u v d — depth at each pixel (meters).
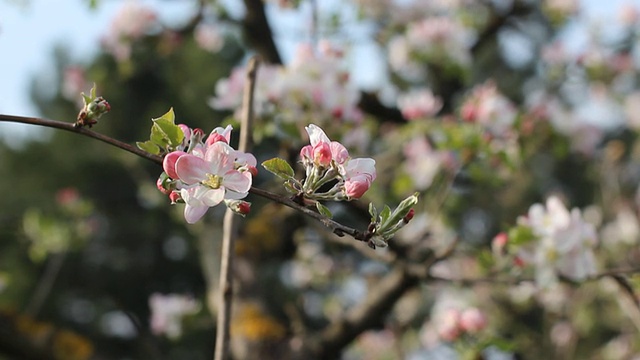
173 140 1.77
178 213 5.86
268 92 4.31
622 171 9.70
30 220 7.94
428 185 5.32
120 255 19.55
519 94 16.88
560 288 7.56
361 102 5.77
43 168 20.78
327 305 8.57
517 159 5.42
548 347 7.89
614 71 8.56
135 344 19.19
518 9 7.52
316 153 1.79
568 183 16.45
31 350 4.22
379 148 6.06
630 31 8.55
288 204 1.74
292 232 5.14
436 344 8.08
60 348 4.29
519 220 3.98
